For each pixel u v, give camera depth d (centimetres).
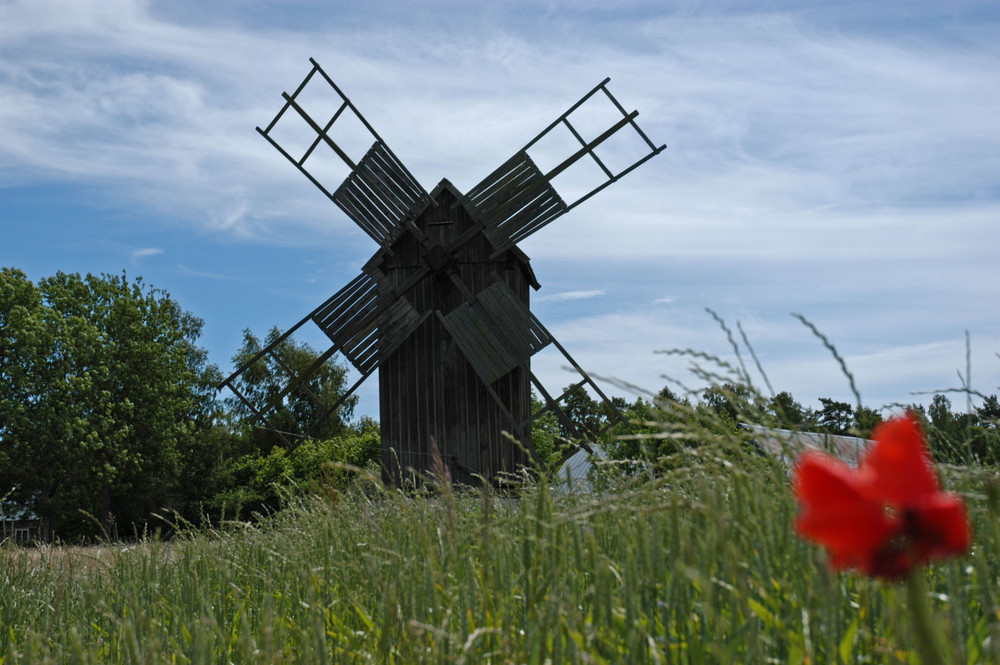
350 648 262
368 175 1736
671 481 207
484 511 248
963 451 245
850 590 191
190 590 374
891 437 74
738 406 227
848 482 73
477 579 257
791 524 188
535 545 226
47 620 407
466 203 1703
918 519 70
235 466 3750
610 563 222
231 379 1794
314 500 454
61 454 3703
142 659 268
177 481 4400
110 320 4234
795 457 199
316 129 1702
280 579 378
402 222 1709
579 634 185
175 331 4547
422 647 218
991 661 149
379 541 331
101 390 3969
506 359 1605
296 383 1788
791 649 166
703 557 170
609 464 299
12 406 3628
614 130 1659
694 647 172
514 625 229
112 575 450
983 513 205
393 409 1677
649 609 197
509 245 1666
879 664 173
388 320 1705
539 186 1673
